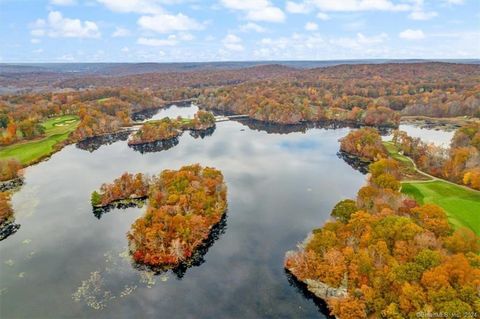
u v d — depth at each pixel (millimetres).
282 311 74250
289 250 95125
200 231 96875
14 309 75375
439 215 83250
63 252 95750
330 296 74188
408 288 60844
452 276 60906
